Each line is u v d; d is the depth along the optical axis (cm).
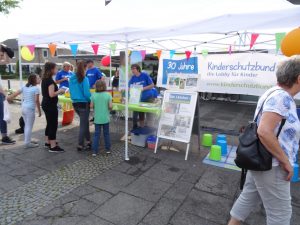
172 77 492
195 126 477
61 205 296
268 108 164
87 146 490
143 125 602
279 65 179
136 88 518
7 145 501
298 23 273
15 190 329
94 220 268
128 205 298
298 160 459
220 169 409
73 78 459
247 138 180
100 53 998
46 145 492
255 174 181
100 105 440
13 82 2464
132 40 414
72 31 440
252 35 469
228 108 1094
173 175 382
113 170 396
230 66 848
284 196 176
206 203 307
